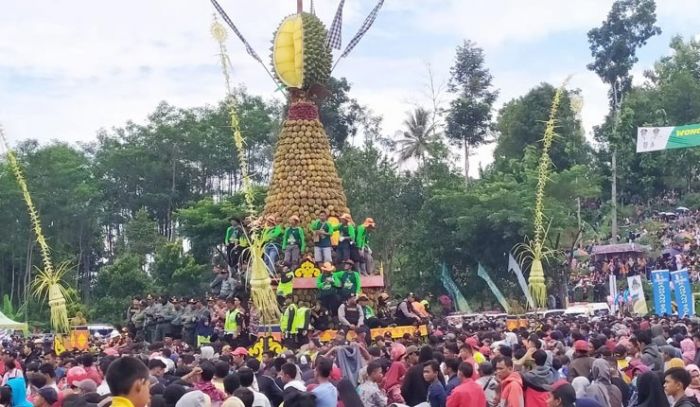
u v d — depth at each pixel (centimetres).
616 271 7794
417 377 1784
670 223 9706
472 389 1561
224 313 3484
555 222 7094
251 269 3222
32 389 1698
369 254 3797
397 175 7725
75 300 6400
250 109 10300
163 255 7712
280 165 3869
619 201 10781
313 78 3869
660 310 4838
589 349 1941
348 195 7450
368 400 1705
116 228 10131
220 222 7450
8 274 9044
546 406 1585
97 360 2531
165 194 9862
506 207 7219
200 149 9956
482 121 10019
